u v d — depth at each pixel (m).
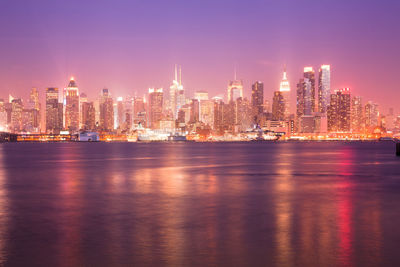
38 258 16.61
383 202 31.44
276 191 38.41
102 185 43.88
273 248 17.98
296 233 20.81
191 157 114.06
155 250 17.75
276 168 69.50
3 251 17.61
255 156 120.69
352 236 20.08
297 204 30.52
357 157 112.19
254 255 16.98
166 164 81.56
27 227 22.41
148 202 31.56
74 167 73.19
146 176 54.78
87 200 32.62
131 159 103.12
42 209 28.33
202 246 18.38
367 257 16.62
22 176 55.06
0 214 26.41
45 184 44.97
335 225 22.77
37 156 122.69
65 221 24.09
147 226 22.66
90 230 21.64
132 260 16.36
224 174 57.75
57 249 17.92
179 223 23.48
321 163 84.38
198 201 32.06
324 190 39.25
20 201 32.12
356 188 40.81
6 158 109.88
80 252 17.45
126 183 45.91
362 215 25.88
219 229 21.83
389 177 52.91
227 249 17.88
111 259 16.50
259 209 28.30
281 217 25.27
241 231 21.34
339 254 17.06
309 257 16.67
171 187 41.88
